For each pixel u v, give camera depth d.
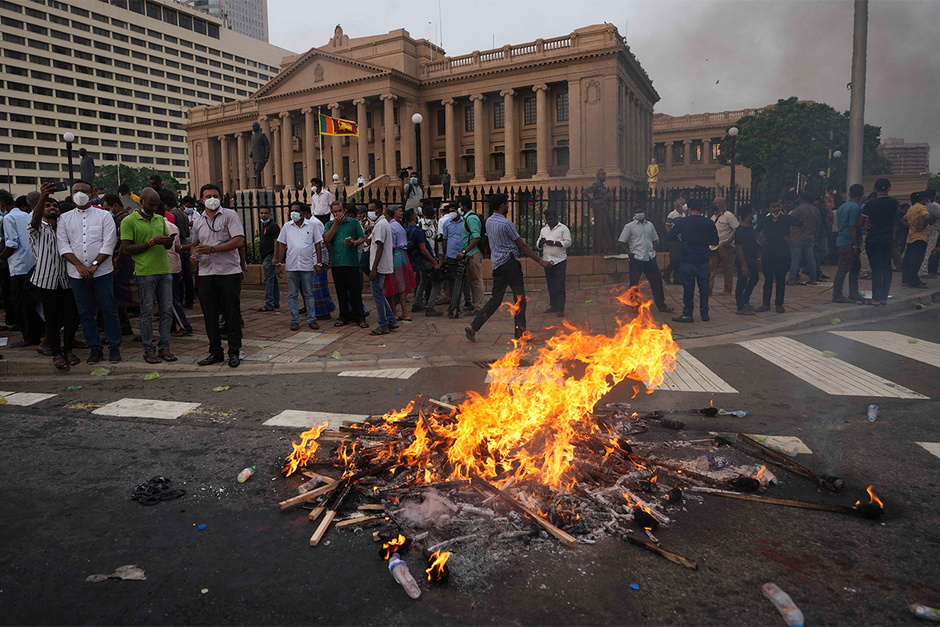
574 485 3.34
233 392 5.68
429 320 9.59
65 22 115.25
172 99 133.00
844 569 2.60
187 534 3.01
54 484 3.63
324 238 8.93
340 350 7.40
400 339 8.02
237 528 3.06
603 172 14.47
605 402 5.09
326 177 60.59
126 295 8.29
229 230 6.68
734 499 3.28
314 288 9.71
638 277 10.72
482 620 2.30
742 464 3.76
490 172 53.75
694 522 3.03
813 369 6.14
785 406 4.93
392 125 52.66
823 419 4.58
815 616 2.29
